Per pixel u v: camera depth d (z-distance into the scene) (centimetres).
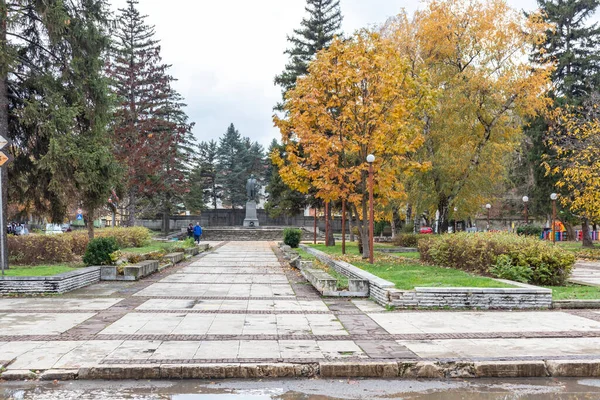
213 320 980
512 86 2414
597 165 2534
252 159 9831
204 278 1730
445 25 2431
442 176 2527
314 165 2294
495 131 2567
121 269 1644
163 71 4875
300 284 1572
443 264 1762
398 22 2883
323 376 669
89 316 1015
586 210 2750
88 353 728
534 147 3628
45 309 1095
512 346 771
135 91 4738
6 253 1630
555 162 3278
